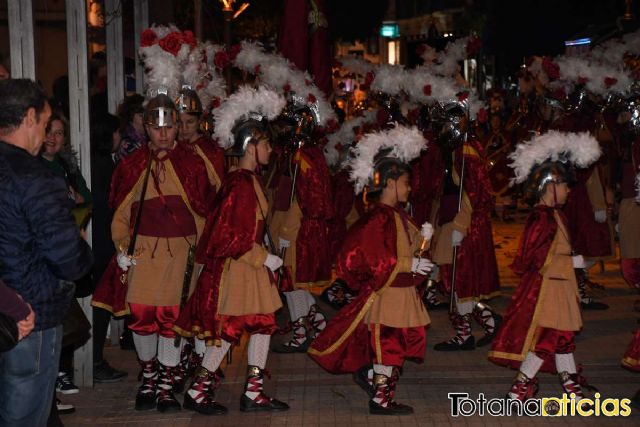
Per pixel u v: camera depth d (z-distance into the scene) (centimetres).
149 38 671
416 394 690
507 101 1858
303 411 651
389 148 626
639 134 920
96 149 737
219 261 622
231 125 631
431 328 919
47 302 426
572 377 640
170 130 639
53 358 438
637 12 1947
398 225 622
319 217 803
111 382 727
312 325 834
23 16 660
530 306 635
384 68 899
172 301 642
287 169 819
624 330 885
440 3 4538
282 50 909
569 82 984
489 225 828
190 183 645
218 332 620
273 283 641
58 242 414
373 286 620
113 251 739
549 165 641
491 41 2525
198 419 634
